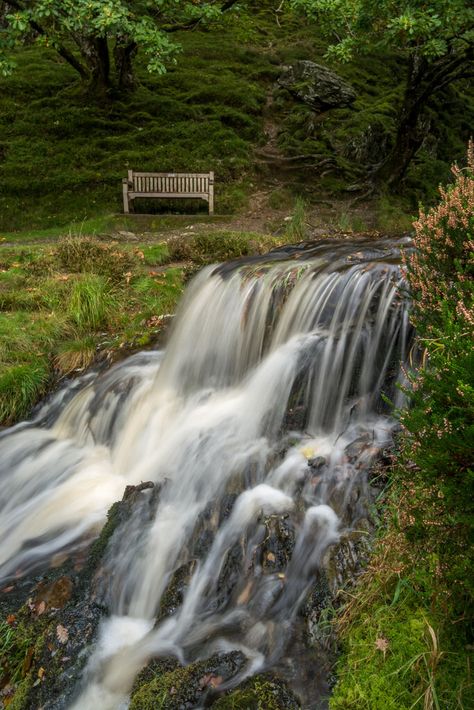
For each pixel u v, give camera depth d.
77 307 6.64
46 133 13.10
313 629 2.49
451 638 2.15
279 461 3.56
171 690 2.39
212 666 2.44
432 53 9.52
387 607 2.34
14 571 3.50
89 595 3.15
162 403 4.80
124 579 3.23
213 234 8.26
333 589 2.60
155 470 4.09
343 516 3.00
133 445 4.54
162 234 10.29
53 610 3.09
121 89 14.17
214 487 3.59
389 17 9.57
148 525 3.48
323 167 13.12
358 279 4.22
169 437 4.33
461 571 2.04
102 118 13.51
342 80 15.06
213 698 2.33
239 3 15.52
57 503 4.13
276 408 4.09
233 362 4.84
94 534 3.71
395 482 2.85
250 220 11.21
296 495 3.22
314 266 4.81
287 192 12.27
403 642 2.19
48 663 2.79
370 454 3.27
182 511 3.55
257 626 2.62
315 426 3.92
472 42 9.95
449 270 3.08
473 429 1.72
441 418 1.94
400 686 2.08
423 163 14.23
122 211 11.52
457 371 1.87
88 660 2.78
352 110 14.72
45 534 3.81
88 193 11.85
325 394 3.98
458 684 2.00
